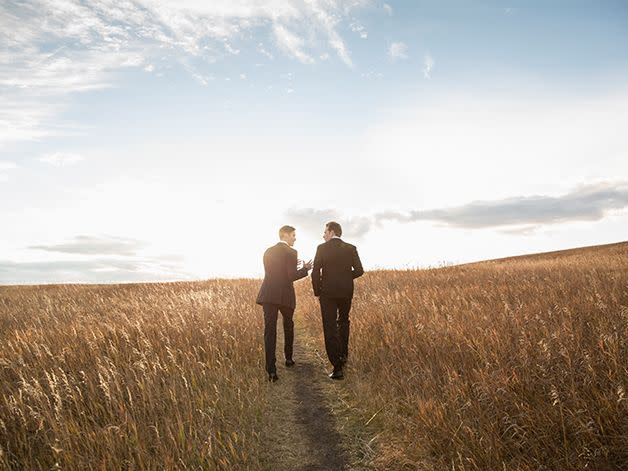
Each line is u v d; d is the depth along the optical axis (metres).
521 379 4.00
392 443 3.87
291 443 4.06
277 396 5.14
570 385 3.75
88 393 4.41
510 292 8.55
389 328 6.37
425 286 11.56
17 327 9.13
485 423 3.59
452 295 8.52
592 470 2.98
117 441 3.62
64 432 3.67
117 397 4.44
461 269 16.98
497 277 12.16
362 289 12.12
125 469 3.41
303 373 5.98
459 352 5.00
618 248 28.92
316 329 8.42
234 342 6.39
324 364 6.37
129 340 6.16
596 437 3.20
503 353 4.58
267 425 4.37
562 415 3.26
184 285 17.56
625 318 4.91
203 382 5.03
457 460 3.35
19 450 3.60
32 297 13.99
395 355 5.55
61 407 3.94
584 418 3.33
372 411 4.47
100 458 3.47
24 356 5.65
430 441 3.64
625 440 3.08
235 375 5.27
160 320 7.27
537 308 6.30
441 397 4.21
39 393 4.04
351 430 4.23
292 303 5.94
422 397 4.25
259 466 3.59
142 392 4.33
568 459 3.09
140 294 13.58
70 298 14.02
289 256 5.90
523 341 4.59
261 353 6.36
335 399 5.01
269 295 5.79
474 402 3.88
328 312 5.74
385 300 8.53
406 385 4.65
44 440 3.71
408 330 6.17
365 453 3.79
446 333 5.67
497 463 3.16
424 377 4.63
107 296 14.53
